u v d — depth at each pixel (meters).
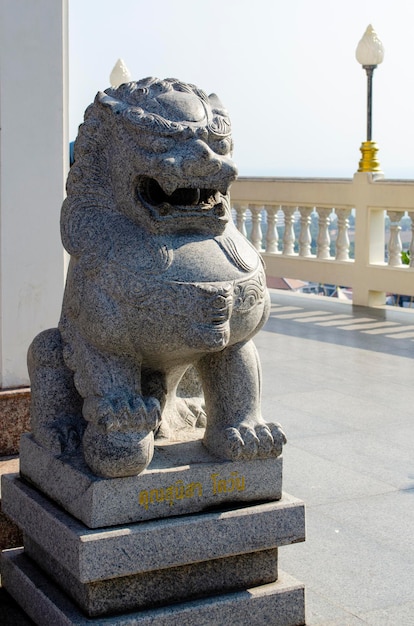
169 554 3.14
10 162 4.67
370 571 4.05
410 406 6.83
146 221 3.13
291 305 11.76
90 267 3.17
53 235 4.82
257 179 12.80
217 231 3.22
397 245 11.38
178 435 3.55
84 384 3.24
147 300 3.07
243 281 3.18
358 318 10.83
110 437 3.09
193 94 3.23
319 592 3.84
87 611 3.15
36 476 3.55
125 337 3.14
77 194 3.30
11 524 4.12
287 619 3.37
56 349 3.55
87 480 3.12
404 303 12.59
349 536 4.43
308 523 4.59
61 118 4.77
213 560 3.29
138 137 3.11
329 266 12.10
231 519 3.22
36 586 3.42
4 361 4.77
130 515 3.14
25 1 4.62
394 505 4.83
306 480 5.20
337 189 11.85
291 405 6.82
